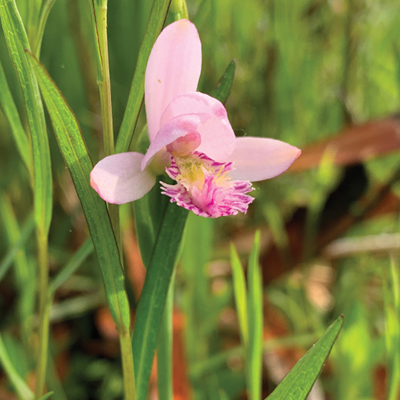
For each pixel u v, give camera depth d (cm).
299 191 36
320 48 38
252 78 36
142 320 19
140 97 18
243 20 36
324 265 36
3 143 35
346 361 25
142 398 20
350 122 35
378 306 32
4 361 21
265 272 32
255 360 22
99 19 18
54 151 33
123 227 28
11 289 32
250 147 20
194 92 19
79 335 31
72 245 35
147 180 19
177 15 19
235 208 19
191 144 19
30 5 20
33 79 19
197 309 27
